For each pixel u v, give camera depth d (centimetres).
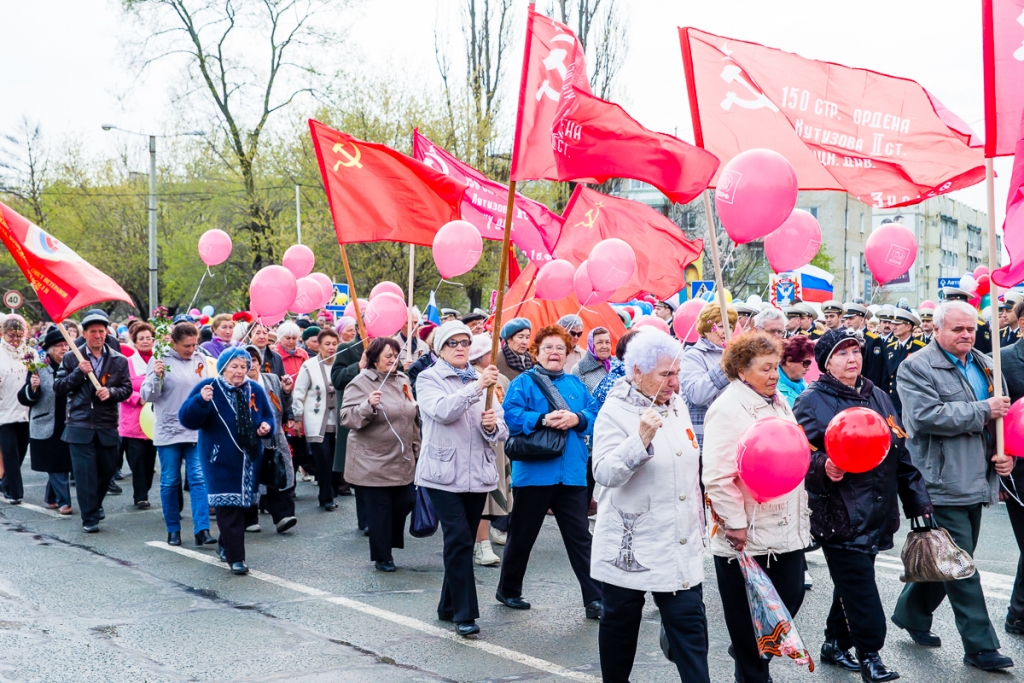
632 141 534
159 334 1012
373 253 2761
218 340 1133
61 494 1032
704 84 632
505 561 652
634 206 939
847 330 501
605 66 2777
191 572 763
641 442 413
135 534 923
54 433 1015
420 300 2859
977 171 635
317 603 669
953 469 546
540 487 630
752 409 451
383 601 674
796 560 458
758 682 459
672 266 932
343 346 998
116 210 3988
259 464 772
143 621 622
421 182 862
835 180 638
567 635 593
